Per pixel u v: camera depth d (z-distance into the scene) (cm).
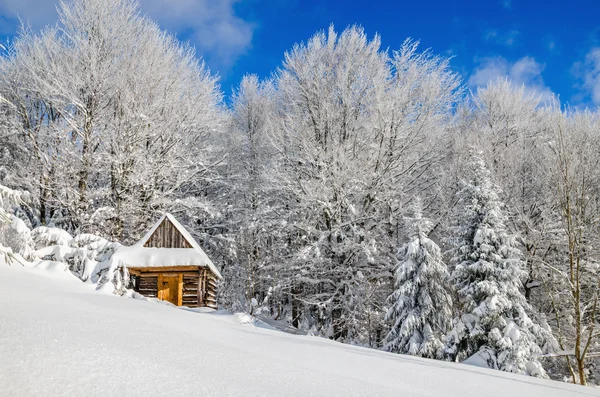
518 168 1870
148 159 1808
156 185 1906
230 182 2294
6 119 1748
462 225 1464
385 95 1869
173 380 216
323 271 1734
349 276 1736
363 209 1822
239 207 2211
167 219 1405
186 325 579
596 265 1410
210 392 209
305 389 266
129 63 1900
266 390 240
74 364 205
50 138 1730
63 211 1892
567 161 1051
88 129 1742
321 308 1717
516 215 1786
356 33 2042
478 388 444
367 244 1719
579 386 618
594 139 1301
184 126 1969
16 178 1650
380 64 2011
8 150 1822
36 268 869
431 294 1380
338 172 1747
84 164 1712
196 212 2055
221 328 646
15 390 160
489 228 1323
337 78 1995
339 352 564
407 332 1330
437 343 1313
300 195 1775
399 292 1392
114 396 176
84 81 1773
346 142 1894
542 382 592
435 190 1925
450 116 2123
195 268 1373
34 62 1792
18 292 482
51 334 261
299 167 1922
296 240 1956
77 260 1135
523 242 1708
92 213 1739
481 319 1255
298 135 1941
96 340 276
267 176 1894
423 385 417
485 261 1288
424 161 1916
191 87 2127
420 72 1988
